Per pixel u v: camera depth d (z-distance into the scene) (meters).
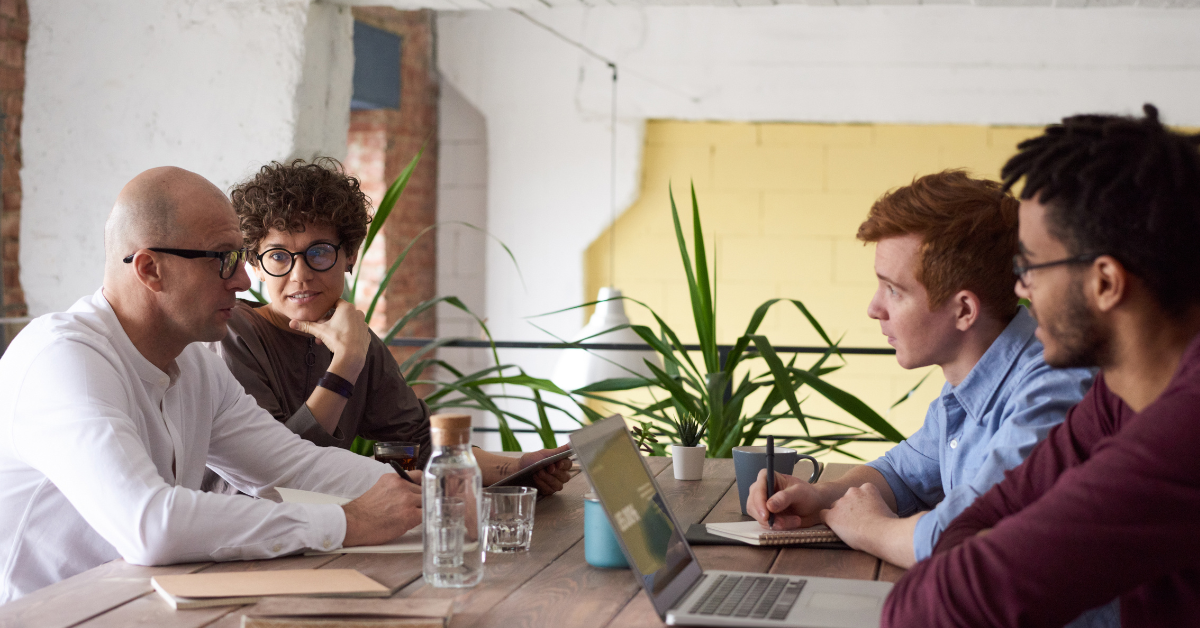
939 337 1.40
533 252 5.48
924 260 1.36
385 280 2.73
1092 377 1.29
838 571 1.22
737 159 5.29
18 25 3.51
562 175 5.42
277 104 3.26
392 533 1.30
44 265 3.46
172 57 3.34
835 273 5.24
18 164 3.56
